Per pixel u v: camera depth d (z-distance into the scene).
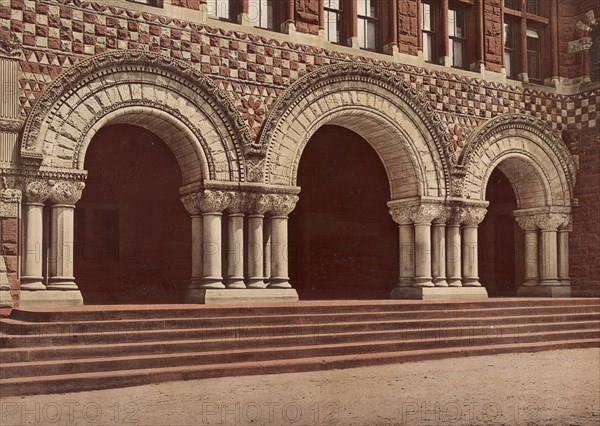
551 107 23.58
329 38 20.06
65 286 15.50
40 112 15.38
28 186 15.25
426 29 21.81
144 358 11.61
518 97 22.91
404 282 20.66
